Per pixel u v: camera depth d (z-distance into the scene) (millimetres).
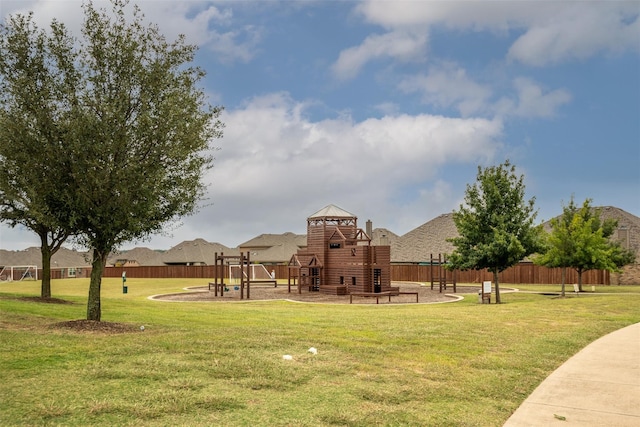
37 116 15062
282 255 97312
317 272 47000
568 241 37156
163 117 16078
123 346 12203
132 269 81750
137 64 16328
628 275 51938
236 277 70625
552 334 15430
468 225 32344
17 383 8773
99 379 9211
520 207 32062
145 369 9961
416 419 7652
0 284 56812
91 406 7703
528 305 25828
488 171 32750
